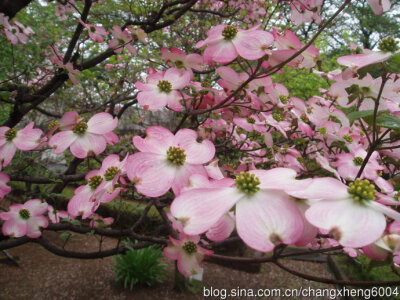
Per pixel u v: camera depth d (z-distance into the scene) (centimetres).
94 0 59
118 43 62
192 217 20
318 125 55
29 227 49
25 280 160
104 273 176
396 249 20
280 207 19
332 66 191
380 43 27
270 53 30
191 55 43
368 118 31
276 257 28
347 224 18
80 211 35
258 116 58
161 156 27
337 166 48
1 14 64
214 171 32
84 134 39
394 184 46
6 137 42
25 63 67
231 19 91
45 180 52
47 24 128
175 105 38
